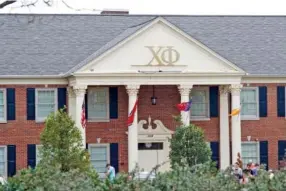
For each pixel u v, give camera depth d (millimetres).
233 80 59812
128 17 66438
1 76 59219
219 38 66125
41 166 22953
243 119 62438
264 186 21656
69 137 48031
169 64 58906
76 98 58250
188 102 58250
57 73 60312
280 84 63062
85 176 21906
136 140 58719
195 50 59344
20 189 21656
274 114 62906
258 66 63188
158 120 61031
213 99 61875
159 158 61062
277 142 62906
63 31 64312
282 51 65125
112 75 58125
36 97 59938
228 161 61438
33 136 59844
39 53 61906
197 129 54844
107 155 60500
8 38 63000
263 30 67250
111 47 57969
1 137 59469
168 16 67688
